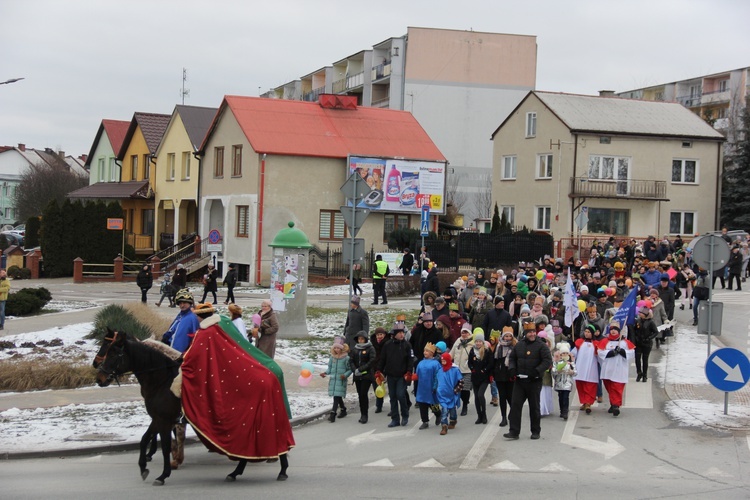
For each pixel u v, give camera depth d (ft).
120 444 43.75
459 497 34.65
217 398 36.37
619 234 172.35
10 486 35.81
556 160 171.12
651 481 37.83
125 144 200.75
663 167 173.47
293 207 146.51
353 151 150.00
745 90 258.16
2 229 284.00
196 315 44.98
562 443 45.62
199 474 38.91
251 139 145.38
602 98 182.91
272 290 82.89
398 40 239.09
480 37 240.73
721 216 191.62
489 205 240.73
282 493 35.01
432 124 238.89
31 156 394.11
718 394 58.39
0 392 57.57
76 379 59.41
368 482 37.24
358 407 56.29
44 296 102.22
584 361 53.67
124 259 165.17
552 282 82.33
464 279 80.53
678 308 103.65
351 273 63.21
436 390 48.49
